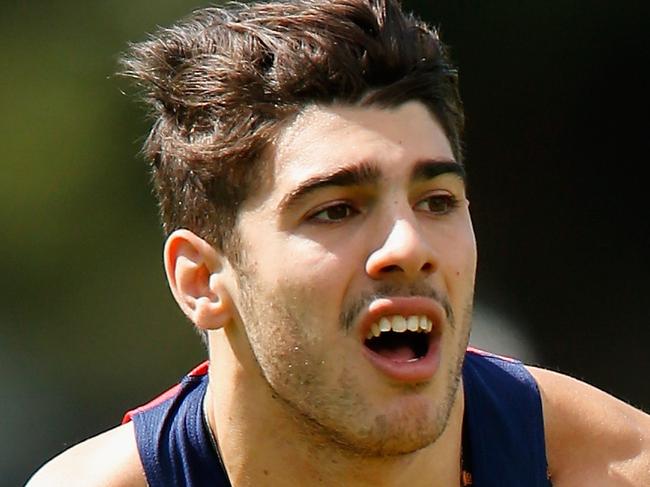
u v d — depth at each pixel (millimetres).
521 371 7047
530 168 17109
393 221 5336
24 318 17250
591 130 17078
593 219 16922
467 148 17125
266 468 5945
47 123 17781
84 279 17531
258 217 5602
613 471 6918
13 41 17719
